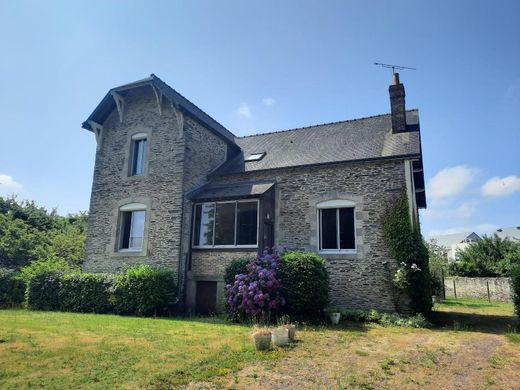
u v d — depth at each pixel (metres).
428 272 11.20
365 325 9.83
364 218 11.88
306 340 7.50
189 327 8.89
